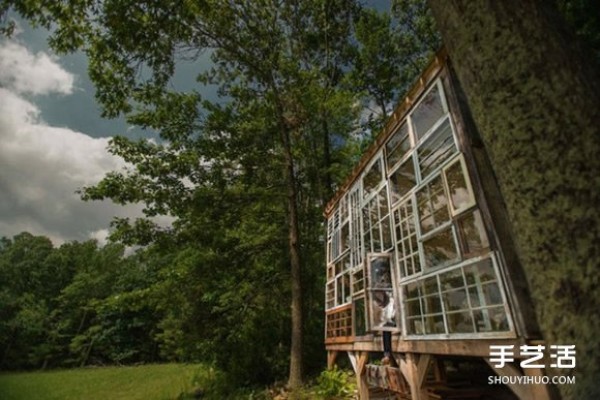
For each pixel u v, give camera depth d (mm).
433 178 5953
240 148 16844
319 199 19594
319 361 16594
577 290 2098
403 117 7340
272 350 16750
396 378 6980
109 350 43656
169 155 15703
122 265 52312
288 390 12859
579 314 2074
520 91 2451
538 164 2320
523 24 2541
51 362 43375
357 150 20672
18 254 58031
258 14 16578
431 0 3303
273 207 17859
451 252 6422
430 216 6105
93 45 7199
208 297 16078
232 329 16141
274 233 17141
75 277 48875
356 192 10484
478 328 4789
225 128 16469
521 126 2416
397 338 7023
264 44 16844
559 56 2422
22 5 5832
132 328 44656
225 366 16109
